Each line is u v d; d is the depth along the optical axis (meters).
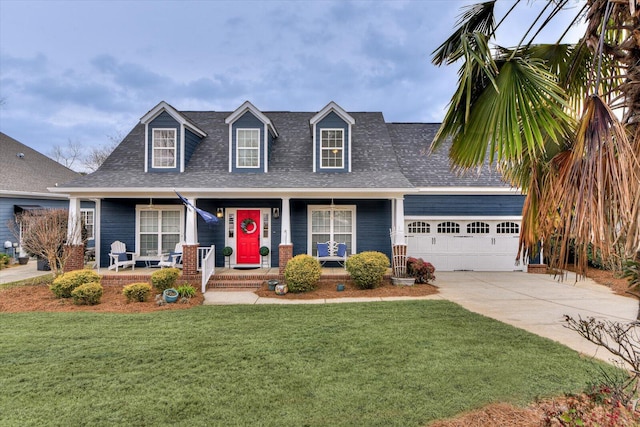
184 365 4.77
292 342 5.66
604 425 2.54
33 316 7.31
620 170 2.37
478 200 14.14
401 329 6.32
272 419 3.48
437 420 3.42
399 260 11.11
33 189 17.73
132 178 11.84
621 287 10.40
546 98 3.38
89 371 4.58
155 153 12.69
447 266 14.16
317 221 13.03
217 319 7.10
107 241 12.55
